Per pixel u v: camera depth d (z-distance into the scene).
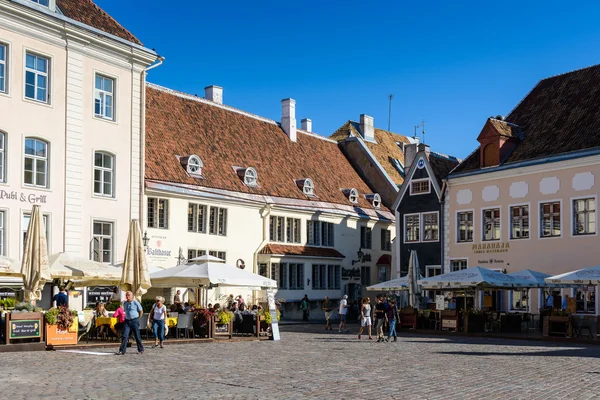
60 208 30.95
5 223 28.98
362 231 53.31
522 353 22.33
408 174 45.66
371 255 53.91
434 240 43.94
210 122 46.59
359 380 14.66
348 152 59.19
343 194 53.22
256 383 14.02
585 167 36.22
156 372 15.81
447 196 42.69
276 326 28.22
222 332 30.78
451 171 42.88
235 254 42.53
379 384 14.03
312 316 47.56
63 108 31.25
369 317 29.14
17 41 29.53
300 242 47.59
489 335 31.16
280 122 54.16
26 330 21.34
